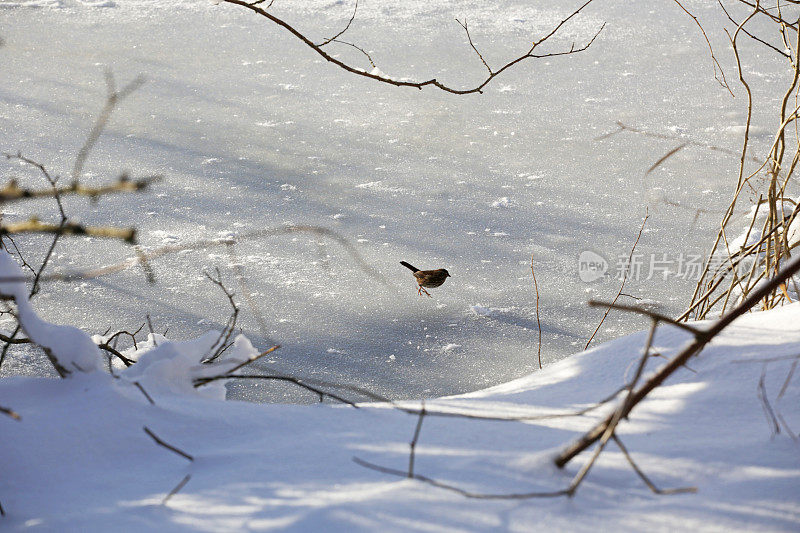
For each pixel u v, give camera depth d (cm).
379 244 1188
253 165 1491
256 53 2188
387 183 1417
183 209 1302
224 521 259
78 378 390
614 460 298
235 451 327
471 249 1173
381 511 254
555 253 1159
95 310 993
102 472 317
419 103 1838
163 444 324
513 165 1497
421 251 1168
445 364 885
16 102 1795
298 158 1527
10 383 392
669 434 326
